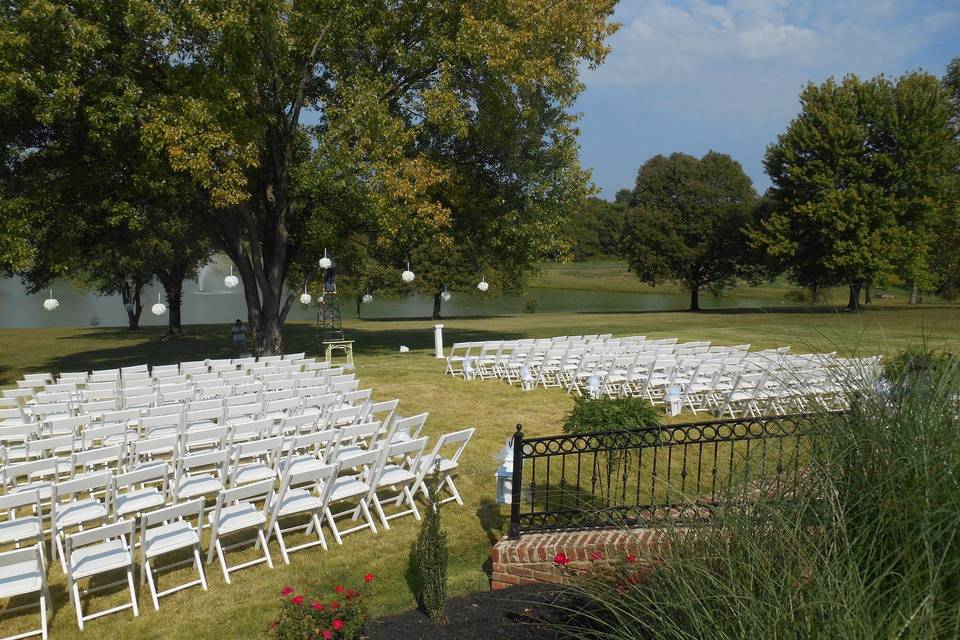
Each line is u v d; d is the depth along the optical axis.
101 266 25.39
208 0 14.44
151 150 14.67
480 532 6.64
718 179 44.84
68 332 30.28
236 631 4.96
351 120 16.28
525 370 13.32
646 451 8.40
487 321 34.94
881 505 3.31
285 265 19.84
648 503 6.62
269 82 17.03
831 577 2.92
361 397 9.82
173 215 18.02
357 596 4.61
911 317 22.00
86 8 14.24
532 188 20.08
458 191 19.33
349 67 17.70
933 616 2.70
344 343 16.30
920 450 3.37
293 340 25.38
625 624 3.55
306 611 4.36
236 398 9.08
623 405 6.80
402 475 7.04
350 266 28.84
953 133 32.88
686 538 3.81
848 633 2.71
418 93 18.86
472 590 5.37
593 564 4.63
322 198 17.53
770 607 2.96
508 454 7.00
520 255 20.80
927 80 32.75
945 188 33.78
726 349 14.29
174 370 12.83
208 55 15.84
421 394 12.94
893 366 4.22
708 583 3.38
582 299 62.06
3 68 13.39
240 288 65.38
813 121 34.22
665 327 26.08
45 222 16.03
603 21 18.80
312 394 10.03
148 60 15.59
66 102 13.88
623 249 47.66
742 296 59.66
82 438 8.18
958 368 3.83
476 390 13.33
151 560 6.15
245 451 7.22
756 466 4.07
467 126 18.16
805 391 4.90
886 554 3.18
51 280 22.06
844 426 3.79
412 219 17.05
